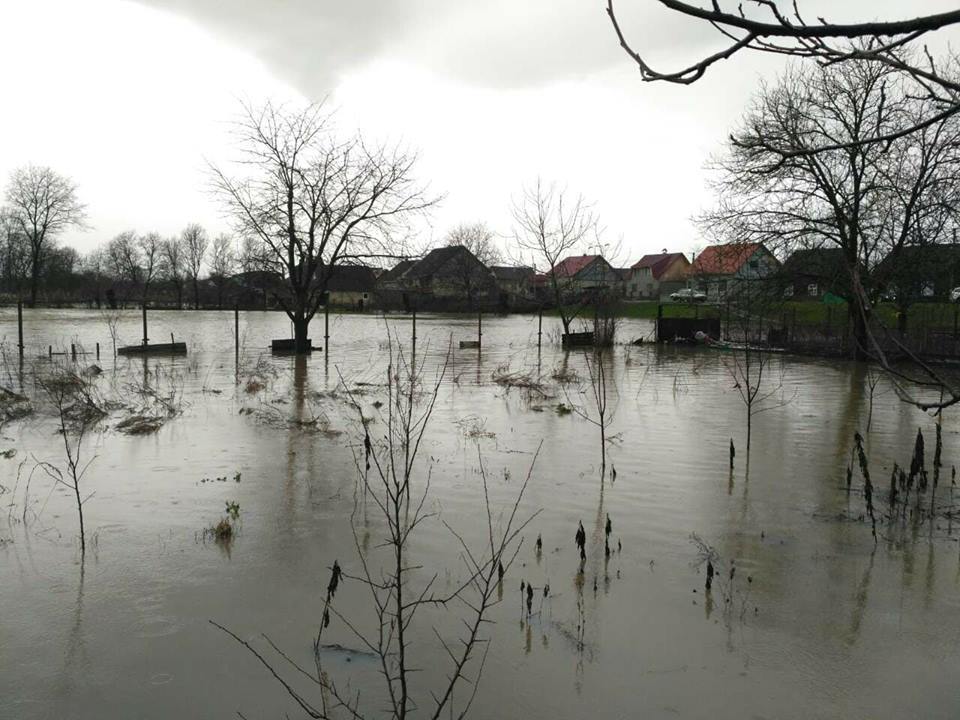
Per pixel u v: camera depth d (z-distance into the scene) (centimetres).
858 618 588
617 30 206
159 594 627
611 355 2914
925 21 175
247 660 527
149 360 2555
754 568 682
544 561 696
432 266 8275
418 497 889
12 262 7762
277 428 1298
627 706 475
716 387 1908
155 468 1023
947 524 796
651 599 620
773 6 186
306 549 724
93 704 477
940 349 2575
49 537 756
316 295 2966
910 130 211
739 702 480
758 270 2816
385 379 2025
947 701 480
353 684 499
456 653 538
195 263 9981
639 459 1079
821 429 1320
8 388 1808
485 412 1481
